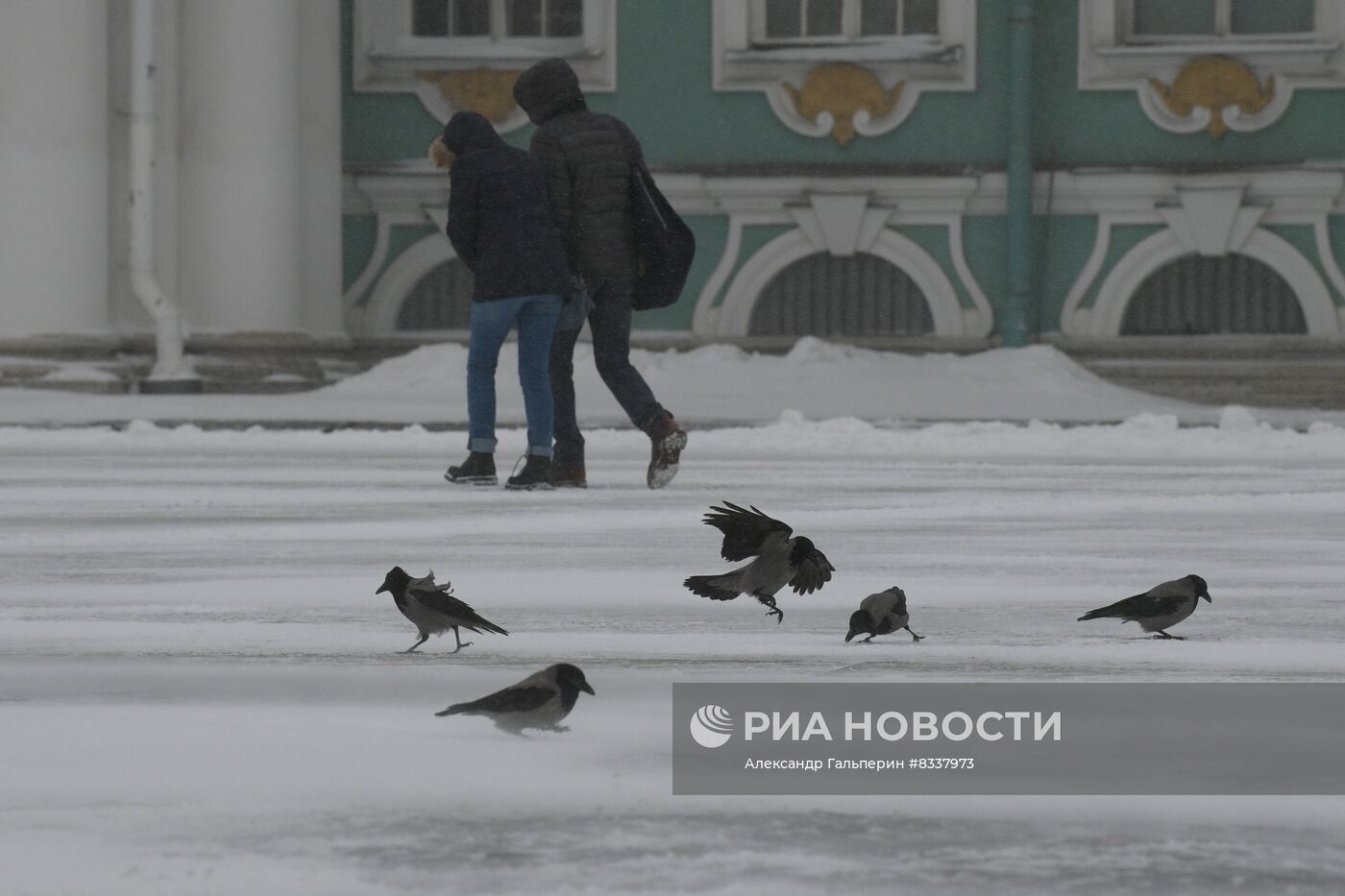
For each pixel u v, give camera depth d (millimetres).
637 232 27422
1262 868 4992
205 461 33875
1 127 62156
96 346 62812
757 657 9695
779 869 4941
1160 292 73875
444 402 57906
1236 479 29516
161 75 66438
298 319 69562
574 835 5332
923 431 42875
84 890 4699
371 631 10867
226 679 8844
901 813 5664
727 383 61688
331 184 71938
